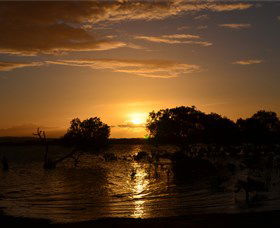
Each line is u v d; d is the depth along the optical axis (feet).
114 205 120.78
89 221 88.22
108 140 320.29
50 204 124.16
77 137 310.45
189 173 239.30
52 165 295.07
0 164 344.28
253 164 244.22
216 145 424.46
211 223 82.99
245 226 80.12
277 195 126.21
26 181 201.98
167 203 122.42
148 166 307.78
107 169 282.97
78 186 176.65
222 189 150.82
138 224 82.99
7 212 109.40
